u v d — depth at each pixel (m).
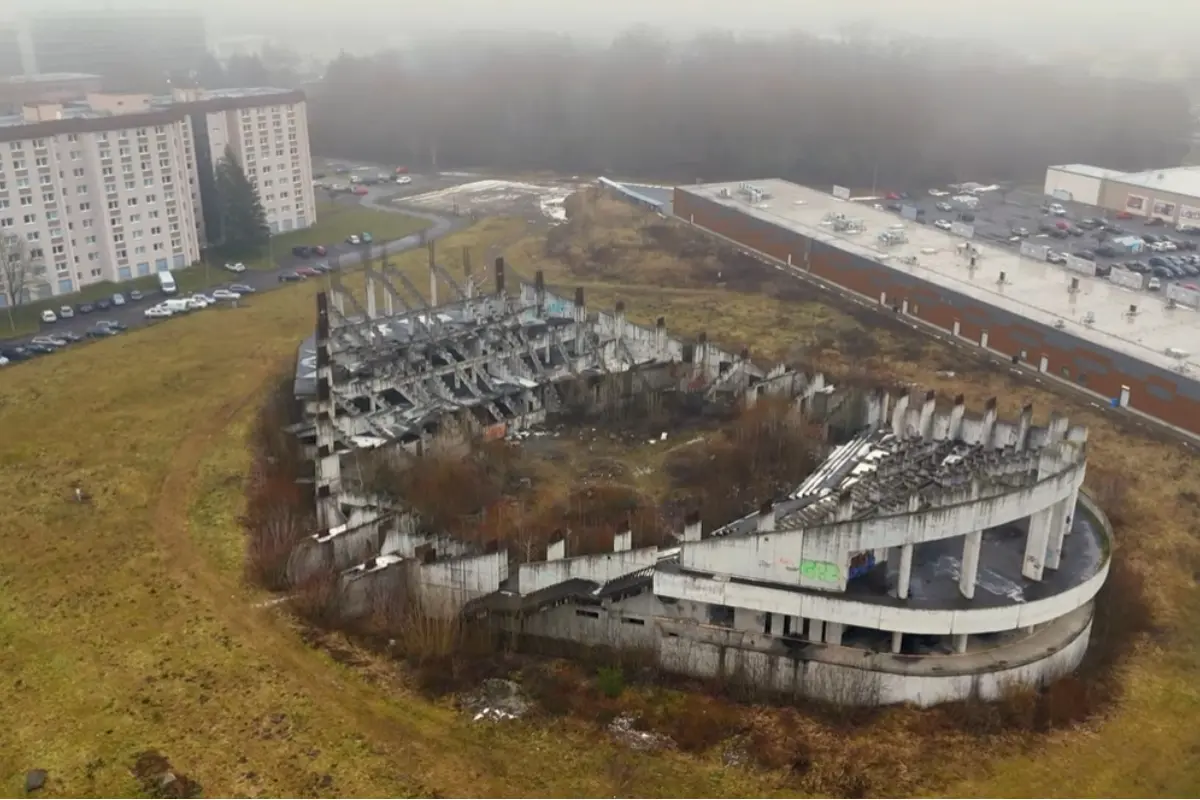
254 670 61.16
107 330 123.94
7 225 131.00
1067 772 53.88
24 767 53.44
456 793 52.22
